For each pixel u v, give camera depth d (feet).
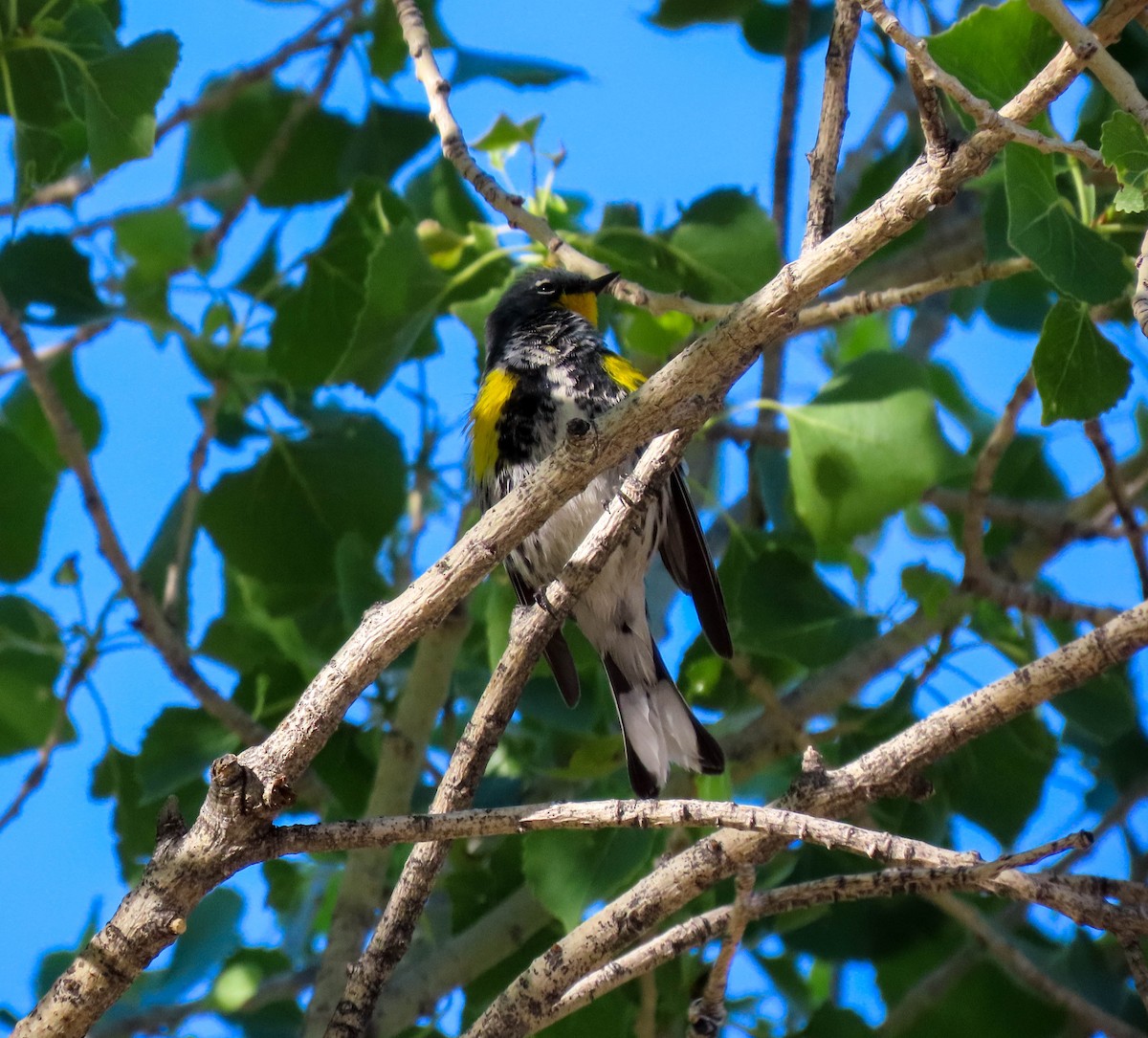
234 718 22.21
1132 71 20.83
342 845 12.14
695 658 23.07
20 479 25.93
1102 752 23.11
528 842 19.22
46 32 19.01
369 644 12.30
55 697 25.34
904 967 23.25
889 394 21.80
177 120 24.76
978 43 16.38
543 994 14.49
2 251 24.27
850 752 21.85
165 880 12.05
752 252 21.91
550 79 26.05
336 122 27.71
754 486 26.07
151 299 24.97
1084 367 16.79
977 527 21.67
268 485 25.66
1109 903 12.41
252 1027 23.04
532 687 22.74
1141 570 20.22
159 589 25.68
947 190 11.88
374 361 22.41
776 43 27.20
